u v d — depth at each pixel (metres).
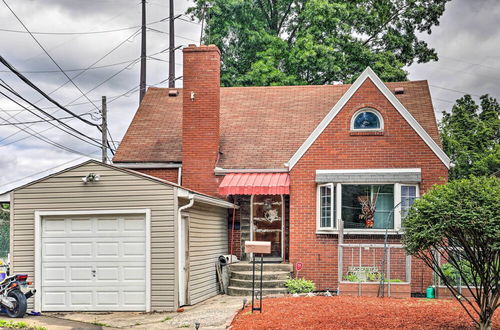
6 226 35.28
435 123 24.38
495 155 40.59
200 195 18.41
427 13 38.16
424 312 14.88
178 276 17.58
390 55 36.34
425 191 21.52
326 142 22.17
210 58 24.59
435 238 12.12
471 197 12.18
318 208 21.94
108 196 17.91
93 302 17.73
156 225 17.67
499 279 12.27
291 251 21.89
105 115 28.45
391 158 21.81
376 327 13.18
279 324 13.76
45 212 18.08
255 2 39.44
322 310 15.36
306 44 34.28
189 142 24.28
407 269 18.48
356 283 18.75
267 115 26.75
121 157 25.00
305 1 39.00
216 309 17.20
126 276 17.72
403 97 26.44
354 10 37.44
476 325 12.88
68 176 18.14
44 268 18.02
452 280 18.25
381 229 21.34
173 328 14.80
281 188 22.09
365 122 22.17
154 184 17.80
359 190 21.75
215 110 24.34
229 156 24.45
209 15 36.53
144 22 38.88
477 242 12.02
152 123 27.06
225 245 23.44
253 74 35.16
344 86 28.38
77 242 18.03
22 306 16.48
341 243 20.55
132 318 16.47
